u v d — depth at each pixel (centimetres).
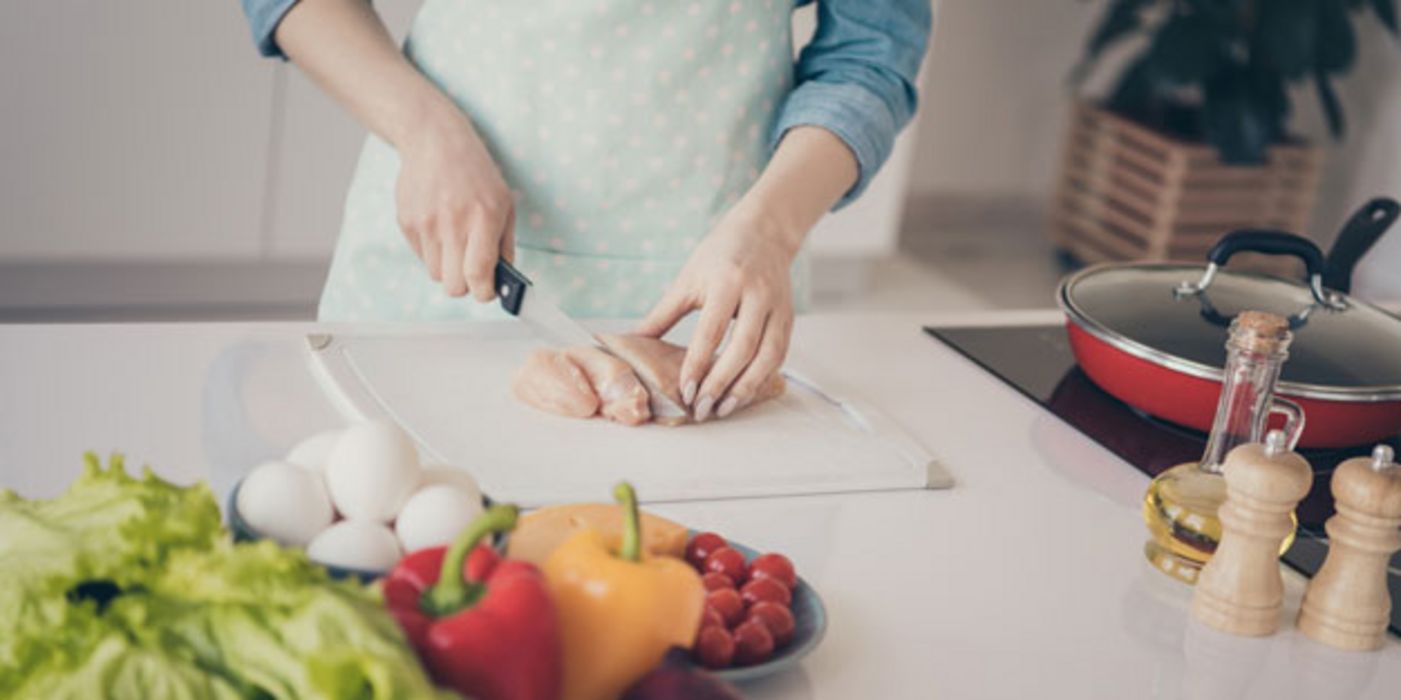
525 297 125
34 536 66
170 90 288
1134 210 393
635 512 69
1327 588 94
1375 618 93
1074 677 87
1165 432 127
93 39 281
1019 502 111
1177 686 87
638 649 68
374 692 57
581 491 103
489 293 125
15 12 275
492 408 116
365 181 147
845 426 119
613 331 135
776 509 104
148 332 122
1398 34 355
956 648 89
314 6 133
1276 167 380
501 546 75
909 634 89
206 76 290
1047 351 144
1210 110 365
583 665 68
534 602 63
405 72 131
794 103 140
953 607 93
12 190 287
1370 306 133
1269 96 365
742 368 118
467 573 66
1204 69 361
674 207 142
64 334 118
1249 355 98
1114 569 102
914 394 130
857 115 137
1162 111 392
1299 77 355
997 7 414
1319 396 116
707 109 139
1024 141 431
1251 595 94
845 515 105
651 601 68
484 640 62
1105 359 125
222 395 112
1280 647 93
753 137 143
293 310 320
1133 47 420
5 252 291
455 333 129
